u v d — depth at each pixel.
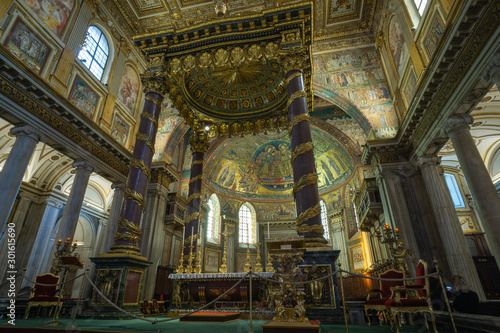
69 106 10.63
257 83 11.77
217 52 9.76
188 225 10.78
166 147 16.97
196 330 4.83
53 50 10.65
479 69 7.24
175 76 10.35
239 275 7.35
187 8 14.82
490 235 7.47
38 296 7.21
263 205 27.06
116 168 13.57
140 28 15.76
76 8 12.05
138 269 7.82
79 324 5.76
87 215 19.83
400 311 4.92
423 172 11.80
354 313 7.55
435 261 5.32
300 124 8.06
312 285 6.55
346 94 15.16
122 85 14.98
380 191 13.79
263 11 9.30
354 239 22.16
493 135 17.31
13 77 8.70
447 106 9.04
